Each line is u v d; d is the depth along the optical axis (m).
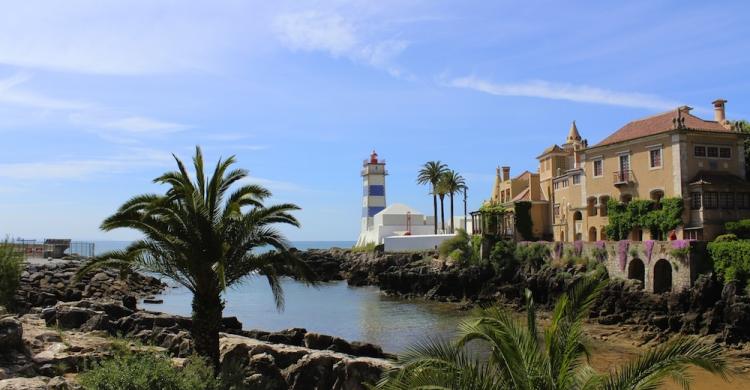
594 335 47.16
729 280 44.78
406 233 114.94
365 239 127.62
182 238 21.44
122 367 16.67
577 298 14.46
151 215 21.16
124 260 21.83
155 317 33.91
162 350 24.98
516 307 63.38
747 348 40.41
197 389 16.95
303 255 116.69
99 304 37.69
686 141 57.25
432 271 77.75
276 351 25.58
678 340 12.85
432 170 112.19
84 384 16.30
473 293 71.88
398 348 41.91
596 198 68.06
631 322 50.28
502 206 81.69
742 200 56.88
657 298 49.34
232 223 22.16
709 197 55.69
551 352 13.54
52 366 20.67
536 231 80.19
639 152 61.88
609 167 66.00
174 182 21.95
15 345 21.25
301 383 23.81
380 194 132.88
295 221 23.38
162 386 16.45
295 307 66.62
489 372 13.12
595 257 58.44
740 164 59.28
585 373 13.34
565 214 74.81
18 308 38.78
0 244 37.16
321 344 31.55
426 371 12.38
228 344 26.36
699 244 48.25
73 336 27.38
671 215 56.72
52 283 61.78
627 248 54.38
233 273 22.66
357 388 22.95
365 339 45.88
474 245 76.38
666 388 30.05
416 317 58.69
